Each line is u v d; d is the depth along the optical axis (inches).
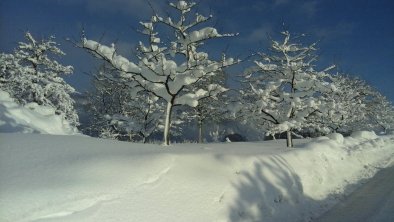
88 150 329.7
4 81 898.7
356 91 1296.8
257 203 329.7
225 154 376.8
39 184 233.6
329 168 535.2
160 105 932.0
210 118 1208.2
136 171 283.4
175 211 266.4
